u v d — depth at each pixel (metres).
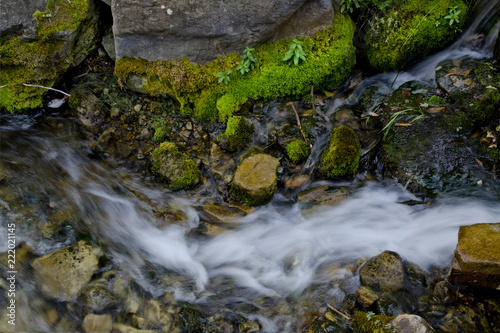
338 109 2.38
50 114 2.43
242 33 2.29
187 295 1.97
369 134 2.30
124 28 2.26
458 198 2.08
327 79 2.39
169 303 1.94
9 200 2.16
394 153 2.20
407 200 2.15
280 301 1.94
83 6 2.33
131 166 2.32
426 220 2.08
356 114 2.37
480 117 2.21
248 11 2.25
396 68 2.47
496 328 1.81
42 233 2.08
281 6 2.24
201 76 2.32
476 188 2.09
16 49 2.29
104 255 2.03
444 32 2.42
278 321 1.89
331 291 1.95
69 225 2.12
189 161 2.26
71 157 2.34
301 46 2.33
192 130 2.37
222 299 1.96
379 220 2.13
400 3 2.43
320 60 2.35
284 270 2.03
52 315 1.89
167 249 2.10
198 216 2.18
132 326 1.88
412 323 1.73
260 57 2.35
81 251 2.01
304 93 2.40
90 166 2.33
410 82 2.40
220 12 2.24
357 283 1.94
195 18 2.24
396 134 2.24
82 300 1.91
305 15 2.32
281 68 2.34
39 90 2.38
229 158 2.30
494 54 2.37
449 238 2.02
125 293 1.95
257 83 2.34
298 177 2.23
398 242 2.06
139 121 2.40
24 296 1.91
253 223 2.16
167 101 2.41
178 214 2.18
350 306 1.88
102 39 2.46
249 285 2.00
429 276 1.95
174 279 2.01
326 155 2.22
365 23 2.48
